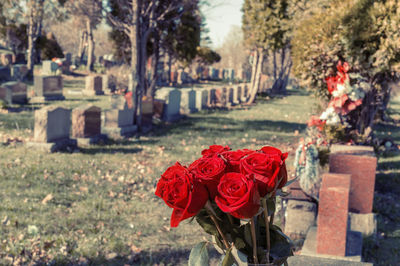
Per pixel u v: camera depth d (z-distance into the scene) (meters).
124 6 15.70
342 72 7.97
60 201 7.27
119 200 7.70
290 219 6.10
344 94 7.96
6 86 19.72
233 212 1.24
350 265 1.94
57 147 11.34
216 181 1.29
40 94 22.44
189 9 16.25
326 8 9.53
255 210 1.26
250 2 29.64
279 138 15.68
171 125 17.88
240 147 13.42
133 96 15.59
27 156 10.27
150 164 10.65
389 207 7.61
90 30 44.84
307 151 6.67
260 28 29.33
